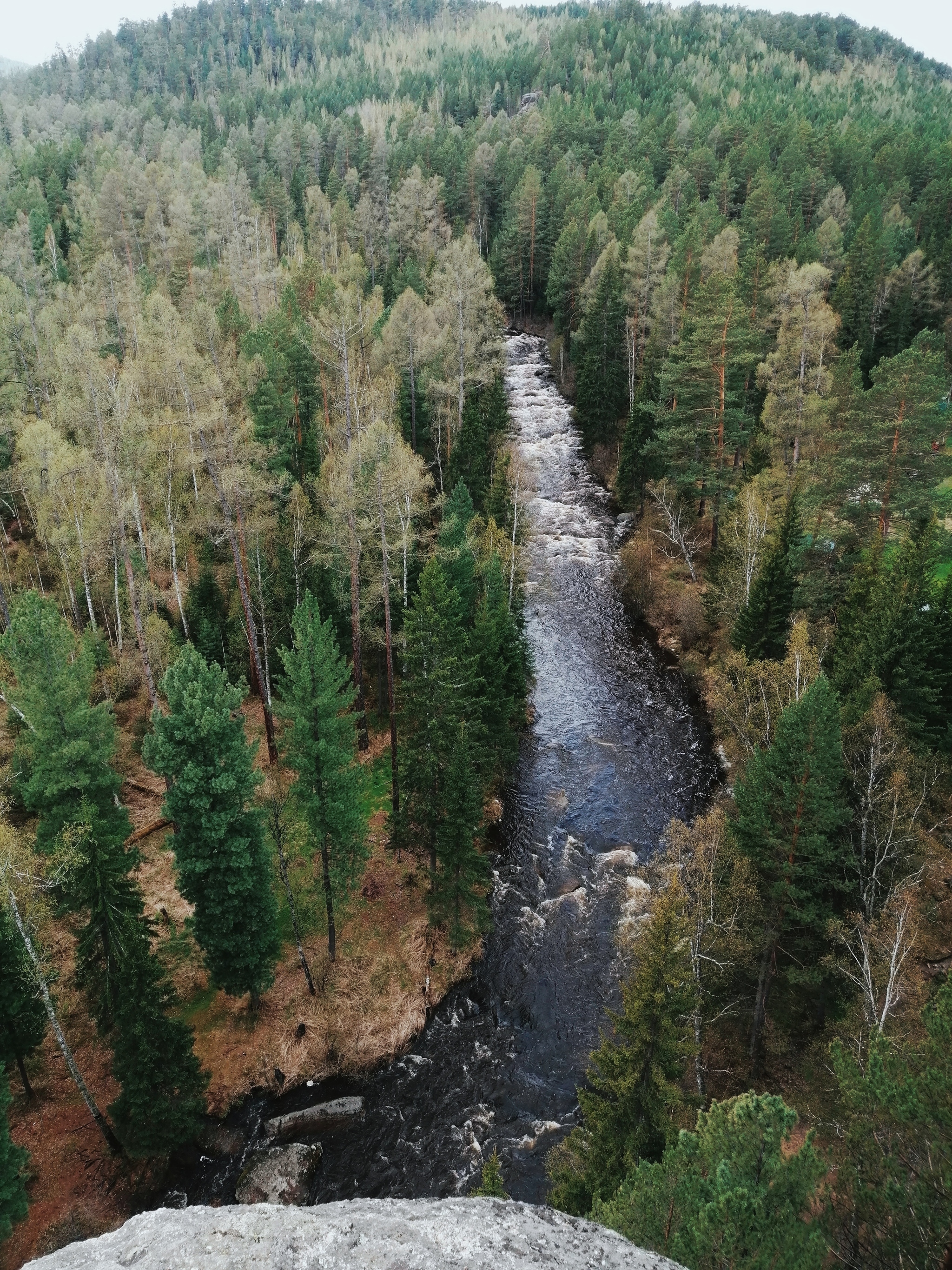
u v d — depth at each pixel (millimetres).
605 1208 16047
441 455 65438
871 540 43688
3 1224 21969
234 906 28719
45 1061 29578
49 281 82188
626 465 67375
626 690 52469
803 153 103875
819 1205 14641
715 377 56312
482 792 39344
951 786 31172
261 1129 28562
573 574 64312
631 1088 21094
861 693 30125
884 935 24297
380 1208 10938
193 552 50875
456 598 40531
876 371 45438
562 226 101188
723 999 29531
